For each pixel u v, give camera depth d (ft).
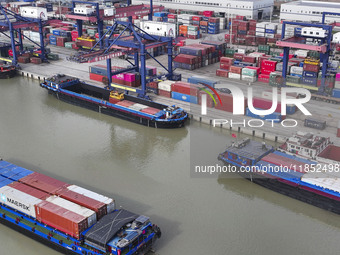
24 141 214.07
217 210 155.84
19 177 159.12
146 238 128.57
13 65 342.85
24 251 136.05
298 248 135.33
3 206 147.54
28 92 299.58
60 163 191.21
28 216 140.15
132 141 217.36
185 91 260.42
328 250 134.62
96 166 188.85
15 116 250.37
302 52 347.15
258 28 424.46
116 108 248.73
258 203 160.66
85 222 127.44
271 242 138.21
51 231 133.49
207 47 355.97
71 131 229.45
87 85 294.05
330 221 150.30
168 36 285.02
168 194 166.20
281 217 152.25
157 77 285.02
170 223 147.64
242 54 343.46
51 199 139.74
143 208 156.46
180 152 204.74
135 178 178.50
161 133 228.43
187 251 133.59
